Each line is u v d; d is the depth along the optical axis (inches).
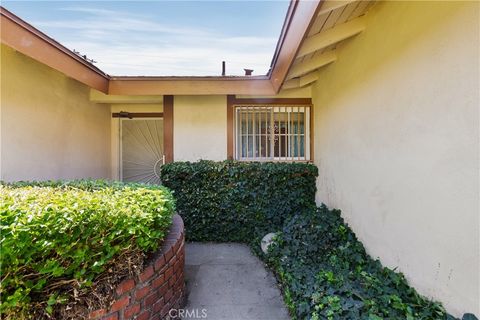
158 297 73.5
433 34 65.8
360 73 108.0
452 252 60.6
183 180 161.6
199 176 161.6
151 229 71.2
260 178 162.7
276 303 95.0
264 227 159.0
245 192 161.5
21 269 50.0
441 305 64.1
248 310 90.8
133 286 64.6
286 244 121.2
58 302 54.1
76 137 162.6
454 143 59.6
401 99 79.9
